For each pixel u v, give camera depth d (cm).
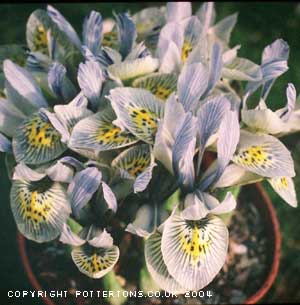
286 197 26
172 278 25
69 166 26
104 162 26
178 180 25
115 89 25
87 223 27
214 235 25
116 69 26
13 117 27
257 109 25
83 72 25
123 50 28
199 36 28
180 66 27
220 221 25
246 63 28
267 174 25
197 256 24
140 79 27
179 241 24
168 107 24
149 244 25
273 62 27
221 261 25
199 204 24
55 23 29
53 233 25
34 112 27
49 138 26
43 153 26
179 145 24
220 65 26
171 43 26
